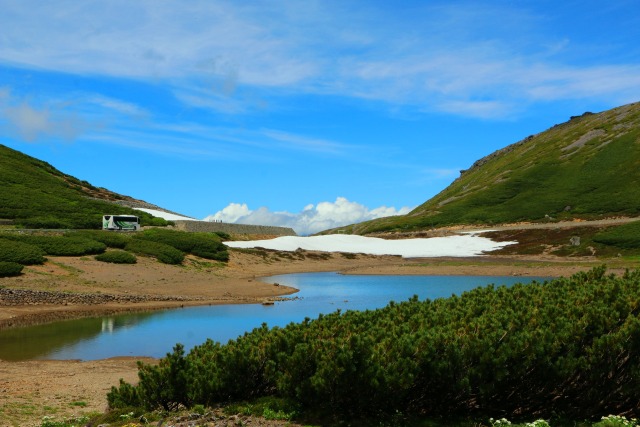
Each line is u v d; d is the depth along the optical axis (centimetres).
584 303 1392
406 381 1179
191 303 4328
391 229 15875
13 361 2489
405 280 6431
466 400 1288
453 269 7494
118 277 5028
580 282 1700
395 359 1234
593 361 1202
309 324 1543
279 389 1301
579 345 1258
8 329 3259
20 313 3722
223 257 7069
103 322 3494
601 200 14000
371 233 16125
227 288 5147
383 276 7044
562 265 7306
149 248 6188
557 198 15038
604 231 9731
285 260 8350
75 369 2331
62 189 10494
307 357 1281
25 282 4422
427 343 1238
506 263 7988
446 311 1517
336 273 7475
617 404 1256
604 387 1218
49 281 4550
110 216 8394
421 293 5066
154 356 2603
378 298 4700
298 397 1260
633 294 1364
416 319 1448
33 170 11269
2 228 7106
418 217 16800
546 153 19550
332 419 1227
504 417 1263
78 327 3325
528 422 1216
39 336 3064
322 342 1287
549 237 10175
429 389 1255
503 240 10688
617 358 1229
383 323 1484
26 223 7756
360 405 1219
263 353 1397
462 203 16962
